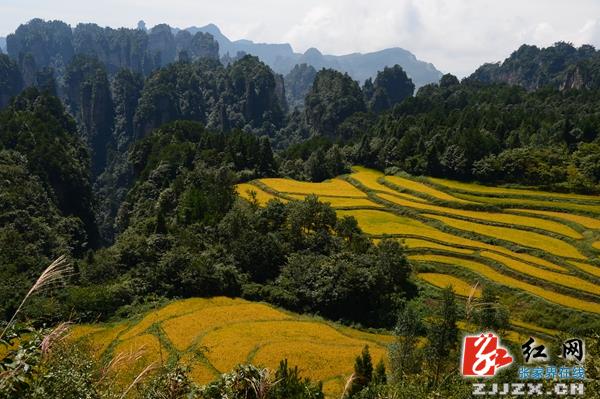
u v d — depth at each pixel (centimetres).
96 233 11106
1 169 8294
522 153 8975
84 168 11438
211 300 5241
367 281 5138
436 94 19700
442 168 9462
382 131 13588
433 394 1736
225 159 10300
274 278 5784
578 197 7862
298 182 9638
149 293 5366
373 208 7800
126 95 19950
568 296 4959
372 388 2338
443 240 6381
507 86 19312
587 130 10450
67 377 1292
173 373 1366
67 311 4447
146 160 12606
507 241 6250
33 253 6681
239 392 1297
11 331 974
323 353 4100
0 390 929
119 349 4000
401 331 3141
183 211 7344
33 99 13425
